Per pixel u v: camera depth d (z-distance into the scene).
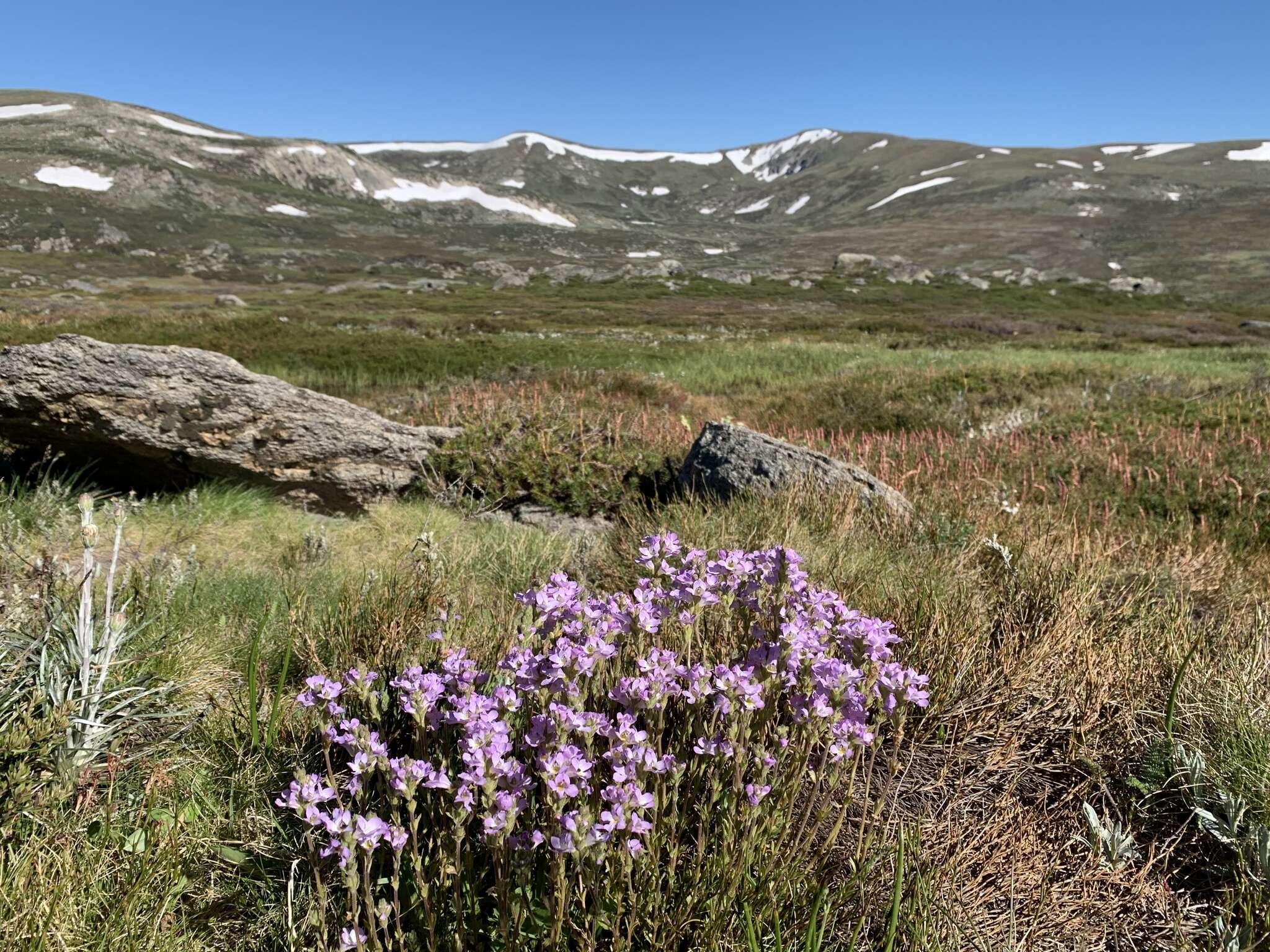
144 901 1.76
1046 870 2.11
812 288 86.50
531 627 1.99
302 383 15.16
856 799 2.30
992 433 10.48
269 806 2.11
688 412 13.59
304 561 4.59
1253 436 9.01
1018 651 3.09
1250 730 2.44
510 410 8.96
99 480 6.15
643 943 1.72
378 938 1.64
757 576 2.22
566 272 97.75
